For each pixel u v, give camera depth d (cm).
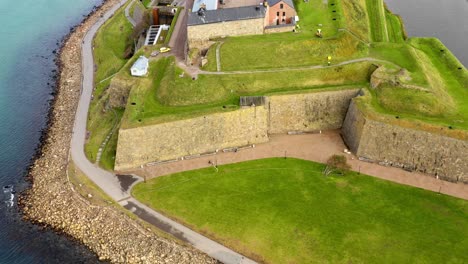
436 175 8100
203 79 9456
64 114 10850
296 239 7119
